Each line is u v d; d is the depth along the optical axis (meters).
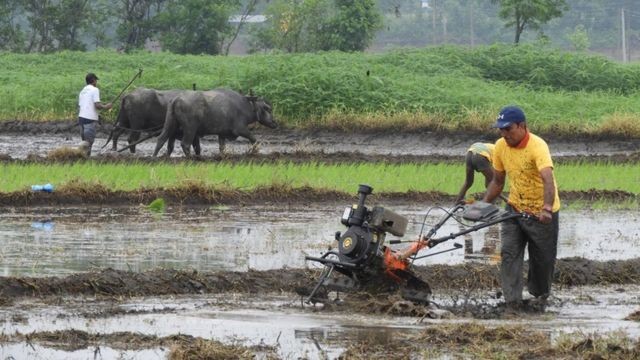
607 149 52.03
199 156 42.59
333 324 17.09
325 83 56.16
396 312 17.95
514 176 18.91
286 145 51.56
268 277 20.66
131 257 23.08
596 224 30.22
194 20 97.19
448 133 52.91
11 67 73.75
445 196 34.47
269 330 16.61
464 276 21.47
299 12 98.44
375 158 45.47
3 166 37.50
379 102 56.00
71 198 32.09
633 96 67.50
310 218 30.09
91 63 76.12
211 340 15.49
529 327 17.20
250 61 70.06
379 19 94.94
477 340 15.76
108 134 53.56
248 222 29.09
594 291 21.05
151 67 73.88
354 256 18.25
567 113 57.91
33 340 15.60
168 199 32.66
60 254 23.33
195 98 42.06
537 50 73.62
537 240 18.89
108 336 15.82
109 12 102.25
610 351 14.95
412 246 18.62
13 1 100.25
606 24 150.50
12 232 26.55
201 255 23.53
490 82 66.19
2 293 19.02
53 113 57.12
